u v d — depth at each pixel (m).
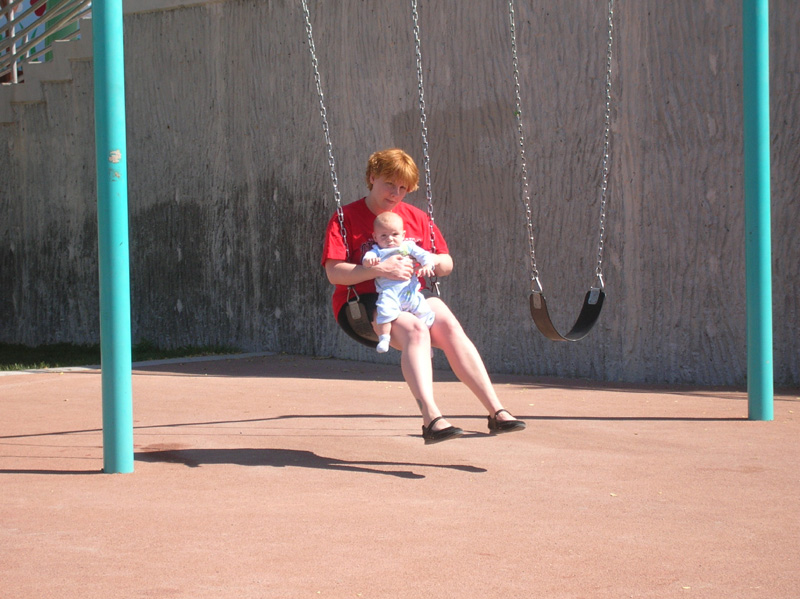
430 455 4.69
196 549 3.04
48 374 8.96
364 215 4.67
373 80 9.89
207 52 11.38
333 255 4.50
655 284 8.10
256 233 11.11
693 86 7.85
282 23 10.65
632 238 8.20
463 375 4.46
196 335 11.79
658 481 4.02
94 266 12.95
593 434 5.22
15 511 3.58
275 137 10.82
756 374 5.66
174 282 11.96
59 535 3.22
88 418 6.05
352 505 3.65
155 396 7.13
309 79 10.45
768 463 4.37
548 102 8.64
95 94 4.31
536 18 8.68
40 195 13.47
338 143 10.24
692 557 2.93
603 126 8.32
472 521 3.39
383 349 4.33
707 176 7.82
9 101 13.62
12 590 2.64
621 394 7.16
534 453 4.69
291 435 5.32
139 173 12.20
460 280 9.28
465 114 9.19
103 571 2.81
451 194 9.32
